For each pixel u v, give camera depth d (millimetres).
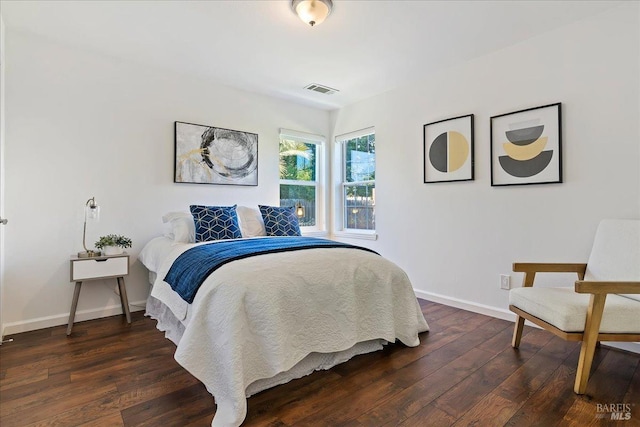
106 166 2945
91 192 2875
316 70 3252
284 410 1547
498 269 2846
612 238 2072
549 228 2537
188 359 1616
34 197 2627
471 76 3016
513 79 2734
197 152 3439
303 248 2262
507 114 2756
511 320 2744
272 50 2842
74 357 2084
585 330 1674
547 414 1497
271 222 3375
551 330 1793
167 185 3279
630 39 2166
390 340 2146
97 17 2359
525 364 1978
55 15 2330
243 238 3006
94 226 2891
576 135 2396
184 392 1687
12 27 2484
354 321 2035
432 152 3336
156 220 3217
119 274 2701
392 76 3393
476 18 2346
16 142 2547
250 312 1678
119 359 2055
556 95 2492
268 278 1793
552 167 2508
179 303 2049
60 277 2730
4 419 1459
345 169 4523
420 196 3471
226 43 2725
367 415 1504
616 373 1864
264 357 1674
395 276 2328
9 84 2521
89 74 2867
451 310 3062
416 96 3500
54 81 2711
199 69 3240
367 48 2795
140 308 3098
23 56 2576
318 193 4586
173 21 2406
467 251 3066
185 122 3373
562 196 2469
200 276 1876
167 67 3199
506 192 2789
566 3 2176
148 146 3168
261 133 3939
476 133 2986
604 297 1649
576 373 1771
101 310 2902
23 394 1655
